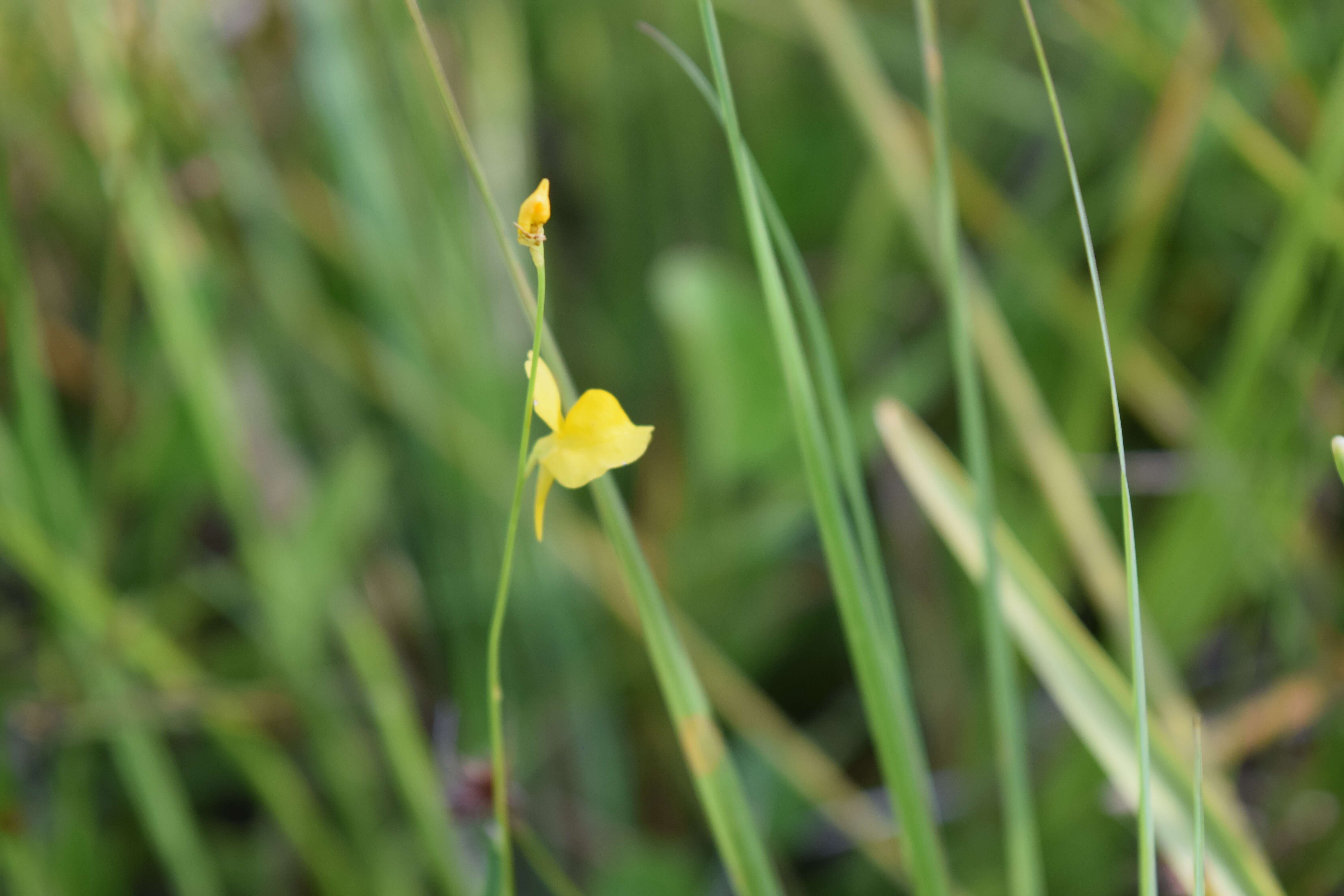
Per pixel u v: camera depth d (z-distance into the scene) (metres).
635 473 0.78
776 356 0.65
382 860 0.57
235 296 0.70
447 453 0.65
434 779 0.54
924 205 0.61
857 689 0.72
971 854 0.63
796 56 0.85
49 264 0.70
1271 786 0.62
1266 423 0.63
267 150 0.74
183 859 0.55
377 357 0.68
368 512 0.63
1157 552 0.64
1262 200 0.73
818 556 0.73
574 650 0.66
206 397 0.57
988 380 0.68
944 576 0.72
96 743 0.63
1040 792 0.63
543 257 0.39
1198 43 0.61
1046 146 0.81
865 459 0.71
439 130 0.68
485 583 0.65
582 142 0.86
